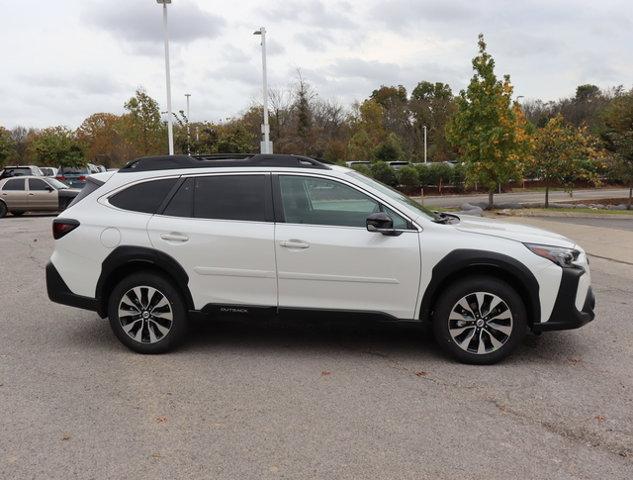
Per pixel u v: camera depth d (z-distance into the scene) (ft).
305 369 16.21
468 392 14.57
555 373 15.90
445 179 106.42
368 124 177.06
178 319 17.21
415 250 16.15
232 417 13.14
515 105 67.26
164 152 131.44
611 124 95.71
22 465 11.06
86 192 18.20
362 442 11.96
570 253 16.28
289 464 11.10
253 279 16.71
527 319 16.51
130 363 16.70
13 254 36.91
